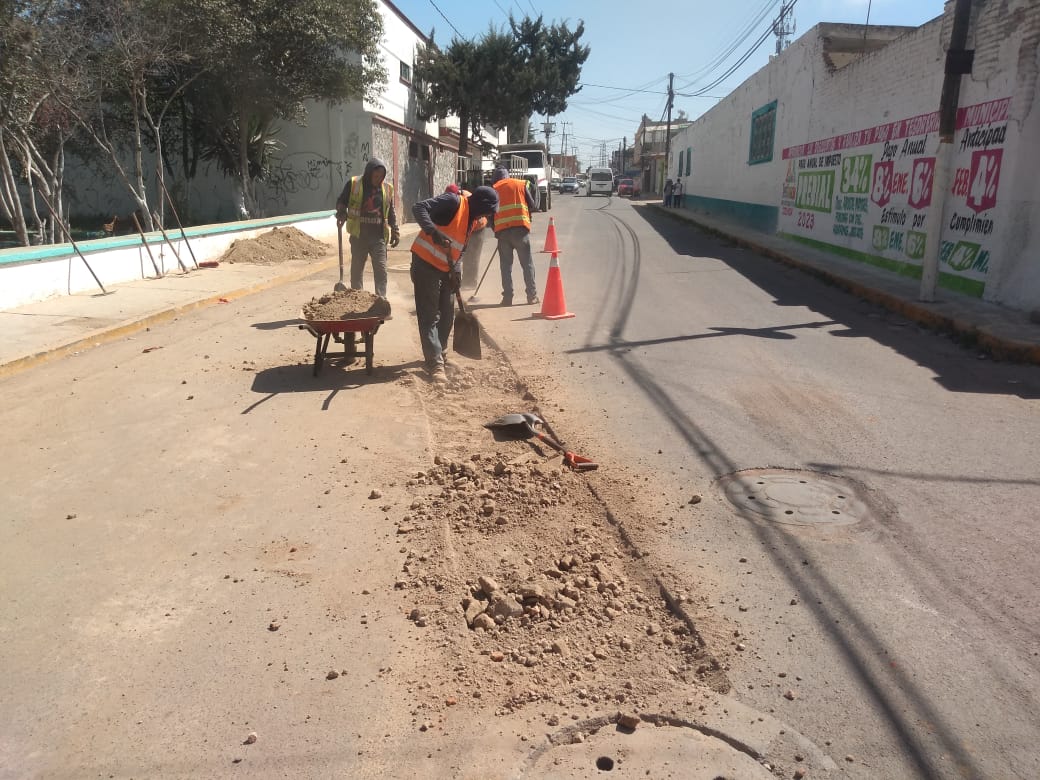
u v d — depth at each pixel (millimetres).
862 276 12211
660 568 3797
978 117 10078
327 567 3883
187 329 8922
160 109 19562
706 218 26906
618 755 2648
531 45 31234
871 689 2945
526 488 4652
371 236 8695
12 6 11555
